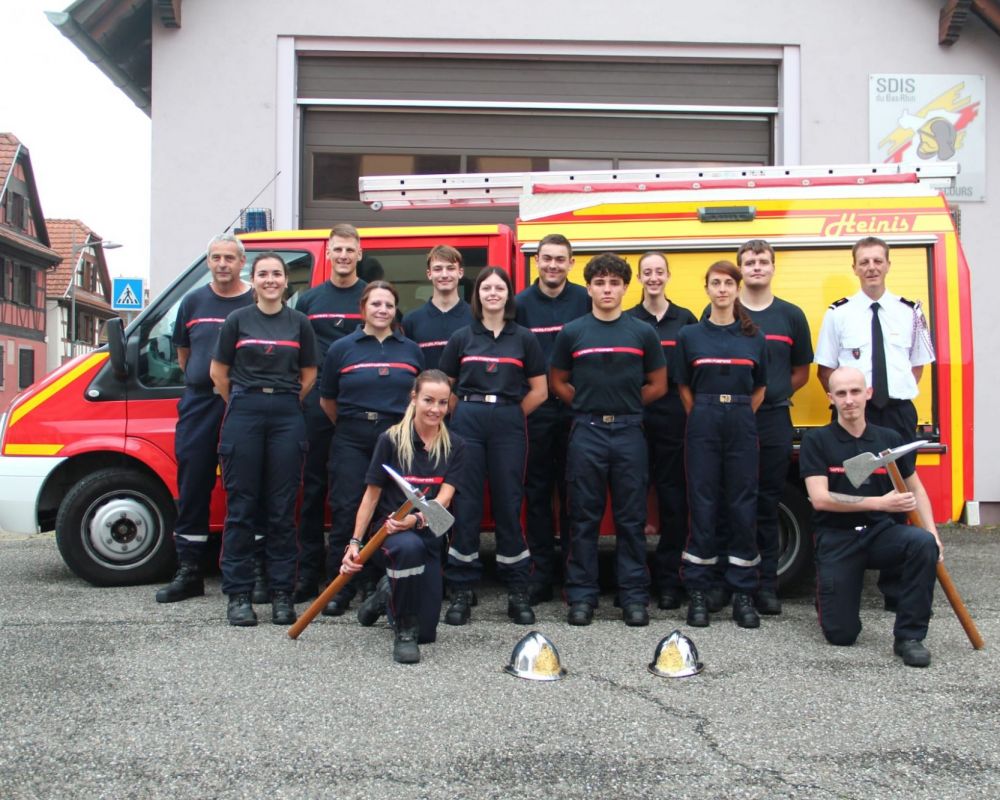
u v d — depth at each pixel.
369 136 9.55
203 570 6.25
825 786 3.01
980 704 3.78
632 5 9.42
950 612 5.35
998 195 9.40
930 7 9.40
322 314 5.56
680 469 5.45
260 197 9.26
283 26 9.25
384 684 4.00
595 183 5.92
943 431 5.55
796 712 3.68
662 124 9.66
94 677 4.07
